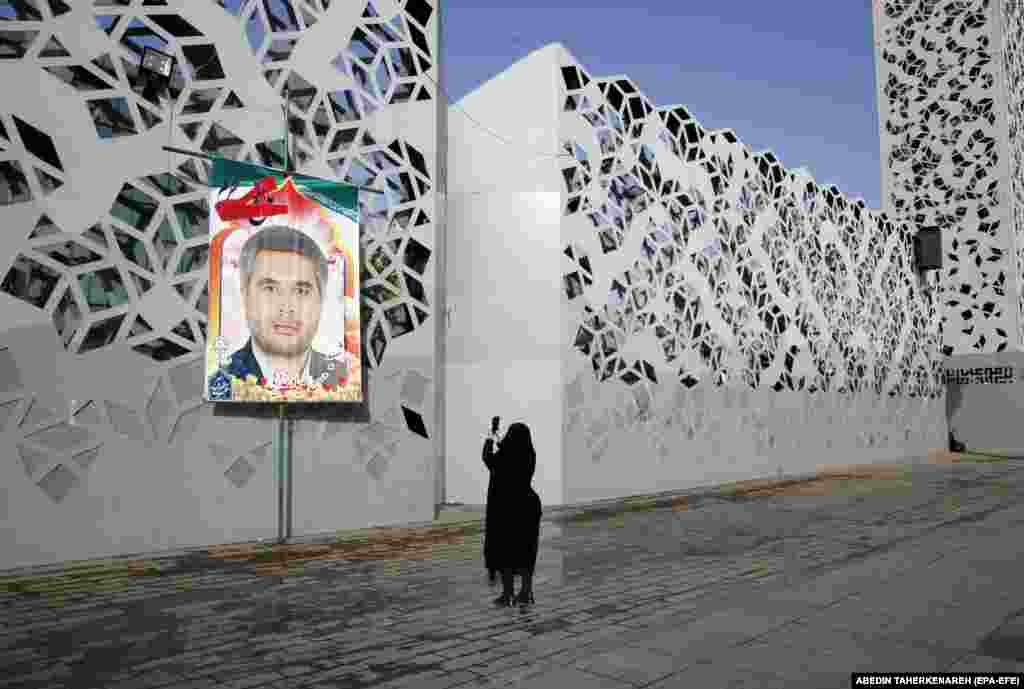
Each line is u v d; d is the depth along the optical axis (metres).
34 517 7.89
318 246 10.19
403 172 11.76
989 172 32.66
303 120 10.56
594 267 14.73
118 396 8.56
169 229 9.39
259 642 5.21
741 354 19.00
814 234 22.86
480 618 5.84
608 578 7.42
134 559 8.30
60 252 8.59
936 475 20.39
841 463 23.34
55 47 8.57
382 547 9.23
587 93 14.96
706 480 17.39
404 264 11.79
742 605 6.07
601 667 4.48
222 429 9.43
